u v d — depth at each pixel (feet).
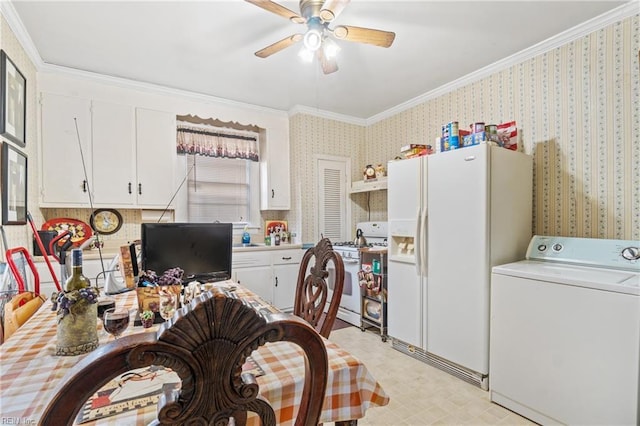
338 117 13.06
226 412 1.63
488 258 6.63
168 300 4.17
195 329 1.50
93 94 9.20
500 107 8.68
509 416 5.78
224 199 12.06
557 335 5.32
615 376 4.68
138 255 5.95
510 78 8.45
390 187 8.86
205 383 1.56
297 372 2.68
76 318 3.06
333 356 3.01
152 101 10.13
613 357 4.70
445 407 6.03
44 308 4.69
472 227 6.85
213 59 8.43
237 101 11.59
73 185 8.86
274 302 11.48
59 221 8.99
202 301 1.52
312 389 1.95
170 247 5.31
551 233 7.62
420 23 6.86
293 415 2.50
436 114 10.56
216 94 10.93
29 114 7.83
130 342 1.41
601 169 6.83
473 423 5.57
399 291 8.57
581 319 5.04
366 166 13.48
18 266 6.55
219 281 5.93
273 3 5.19
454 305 7.19
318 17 5.70
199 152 11.31
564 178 7.41
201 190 11.59
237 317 1.59
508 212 7.09
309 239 12.39
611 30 6.63
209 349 1.54
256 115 12.13
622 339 4.62
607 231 6.75
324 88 10.43
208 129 11.55
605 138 6.76
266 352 3.08
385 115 12.66
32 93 8.05
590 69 6.96
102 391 2.37
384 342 9.25
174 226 5.36
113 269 5.86
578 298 5.08
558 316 5.31
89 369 1.35
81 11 6.37
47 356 3.01
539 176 7.85
